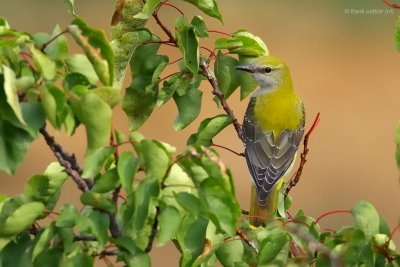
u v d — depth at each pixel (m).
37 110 8.54
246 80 12.51
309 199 34.38
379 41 50.38
